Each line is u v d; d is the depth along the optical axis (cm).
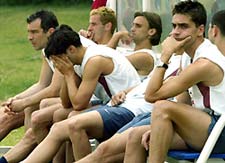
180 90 1388
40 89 1919
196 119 1366
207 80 1380
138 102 1614
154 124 1355
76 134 1543
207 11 1836
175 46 1427
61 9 7444
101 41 1952
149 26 1805
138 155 1420
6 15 7188
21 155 1772
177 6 1447
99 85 1681
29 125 1864
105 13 1944
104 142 1479
